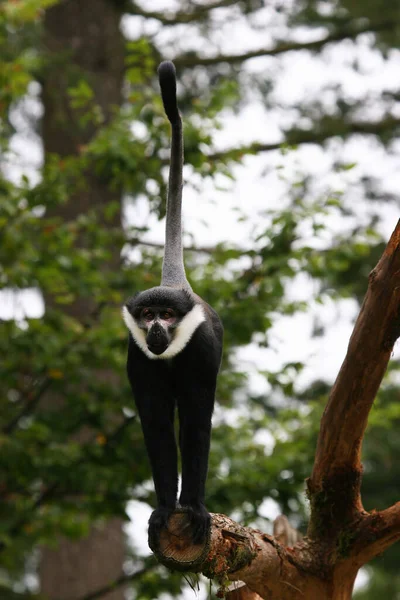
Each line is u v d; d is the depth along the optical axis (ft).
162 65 26.03
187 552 21.62
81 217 42.57
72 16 65.46
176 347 23.93
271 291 37.55
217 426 40.75
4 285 40.98
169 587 39.73
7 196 40.60
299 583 23.94
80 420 39.99
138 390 24.85
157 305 24.23
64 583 55.93
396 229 22.20
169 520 21.75
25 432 39.50
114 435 39.65
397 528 23.85
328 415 23.88
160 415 24.63
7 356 40.34
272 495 38.78
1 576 68.80
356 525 24.21
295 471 39.11
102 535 56.80
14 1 40.98
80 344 39.99
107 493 39.91
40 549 57.36
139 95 41.06
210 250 48.85
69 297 42.52
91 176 56.75
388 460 61.00
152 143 40.32
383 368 23.04
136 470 39.01
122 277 41.98
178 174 26.91
